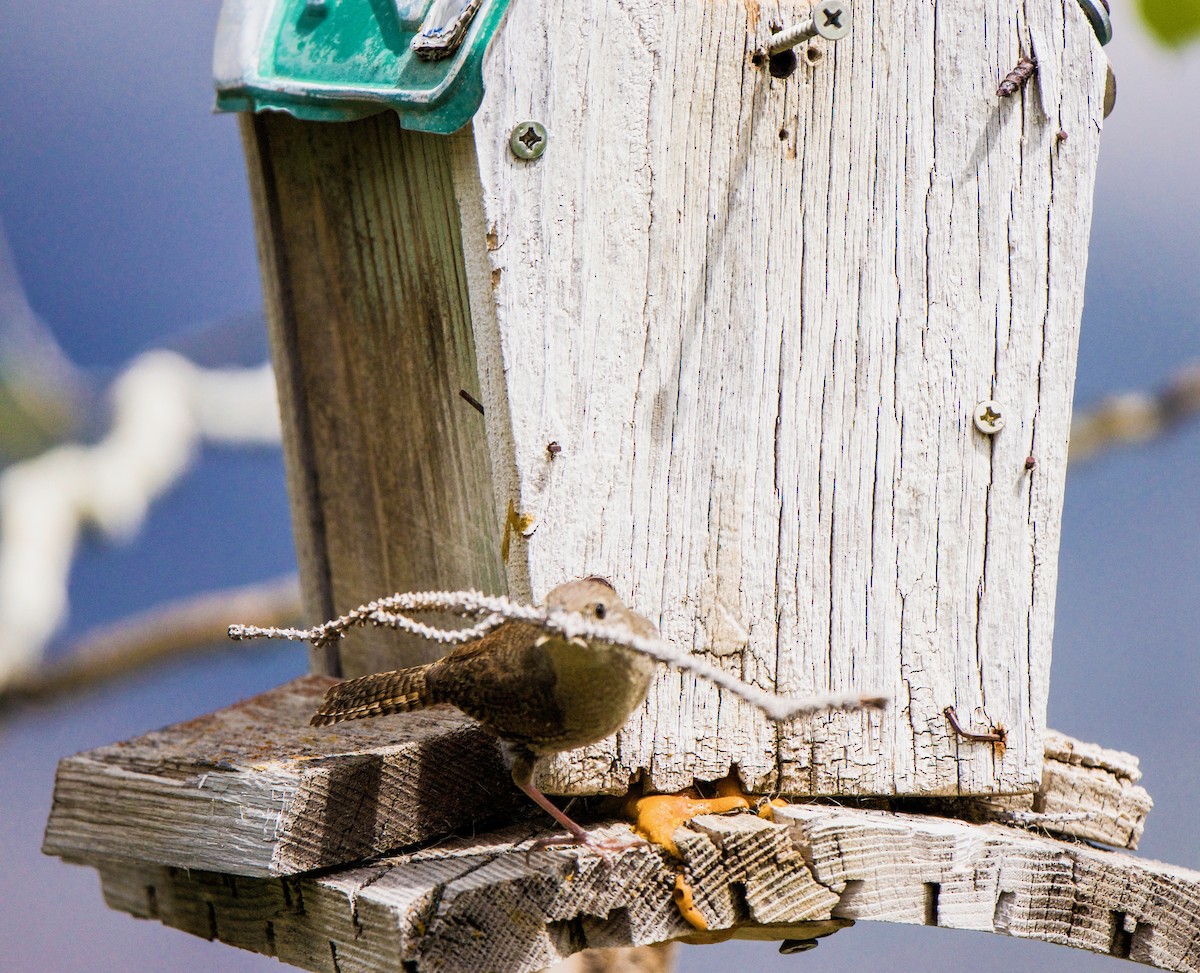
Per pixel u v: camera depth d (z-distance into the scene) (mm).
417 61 8727
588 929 8445
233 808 8617
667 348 8938
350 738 9289
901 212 9320
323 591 11320
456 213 9414
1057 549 9555
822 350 9234
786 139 9102
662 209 8891
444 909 7996
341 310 10758
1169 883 9062
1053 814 9664
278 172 11008
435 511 10227
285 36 9500
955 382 9422
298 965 8836
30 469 15758
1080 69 9453
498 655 8078
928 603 9414
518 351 8656
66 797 9508
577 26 8695
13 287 16422
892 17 9250
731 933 9008
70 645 15305
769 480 9156
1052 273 9484
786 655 9188
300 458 11250
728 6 8938
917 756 9383
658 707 8977
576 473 8766
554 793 8859
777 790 9188
